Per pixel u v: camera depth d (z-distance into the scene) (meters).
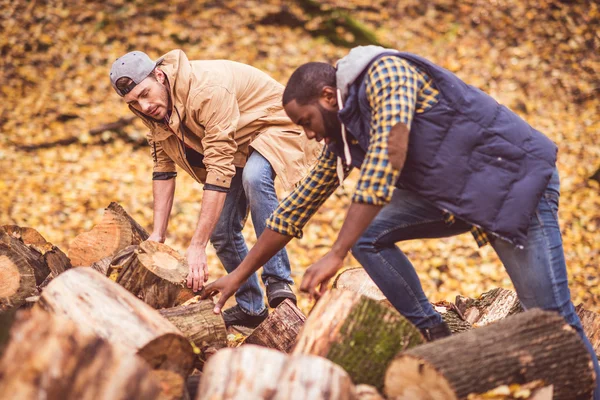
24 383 1.77
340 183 2.70
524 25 10.91
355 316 2.41
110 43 10.88
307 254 6.98
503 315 3.53
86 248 3.84
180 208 7.83
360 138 2.36
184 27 11.07
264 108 3.54
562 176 8.24
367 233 2.65
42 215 7.69
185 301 3.13
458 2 11.37
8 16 10.89
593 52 10.41
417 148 2.34
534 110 9.65
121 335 2.24
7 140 9.24
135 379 1.85
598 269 6.52
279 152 3.49
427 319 2.69
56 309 2.38
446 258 6.77
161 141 3.47
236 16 11.20
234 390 1.97
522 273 2.48
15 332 1.84
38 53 10.62
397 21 11.19
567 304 2.53
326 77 2.40
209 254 6.84
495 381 2.10
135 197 8.14
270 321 3.12
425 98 2.35
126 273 3.12
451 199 2.35
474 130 2.35
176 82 3.23
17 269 3.11
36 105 9.87
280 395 1.95
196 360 2.68
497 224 2.35
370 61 2.32
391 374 2.19
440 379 2.05
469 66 10.40
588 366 2.30
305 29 11.02
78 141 9.30
